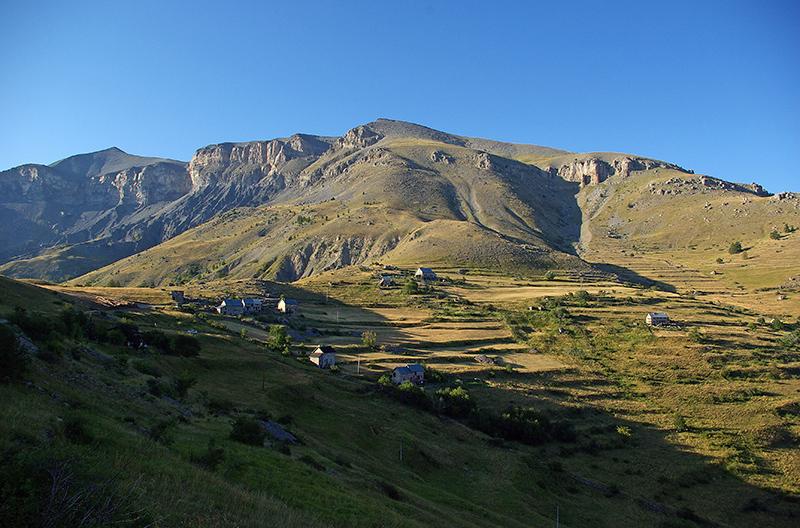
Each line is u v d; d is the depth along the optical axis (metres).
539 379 120.50
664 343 144.50
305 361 108.44
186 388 56.03
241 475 32.38
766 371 127.69
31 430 23.58
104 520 16.58
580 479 77.94
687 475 83.56
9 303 80.25
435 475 65.94
